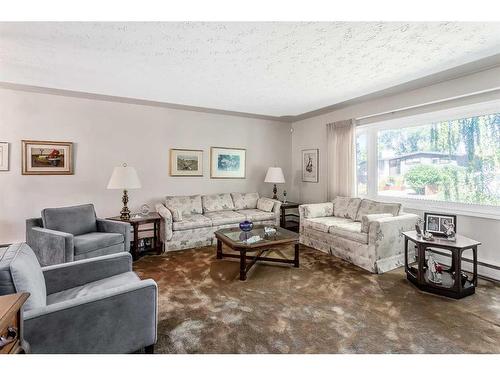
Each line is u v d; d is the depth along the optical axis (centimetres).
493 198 304
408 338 185
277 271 312
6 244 368
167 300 240
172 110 464
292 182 592
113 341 144
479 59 258
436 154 357
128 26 196
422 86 339
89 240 296
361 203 402
